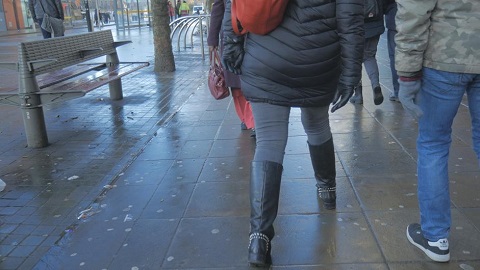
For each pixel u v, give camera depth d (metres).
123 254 2.80
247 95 2.57
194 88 8.05
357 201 3.31
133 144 5.00
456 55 2.16
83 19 38.28
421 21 2.14
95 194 3.73
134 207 3.42
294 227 2.99
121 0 28.09
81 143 5.11
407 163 4.00
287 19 2.36
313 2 2.31
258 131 2.61
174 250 2.81
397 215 3.08
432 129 2.40
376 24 5.37
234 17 2.45
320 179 3.18
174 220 3.19
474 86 2.27
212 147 4.71
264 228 2.51
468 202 3.21
